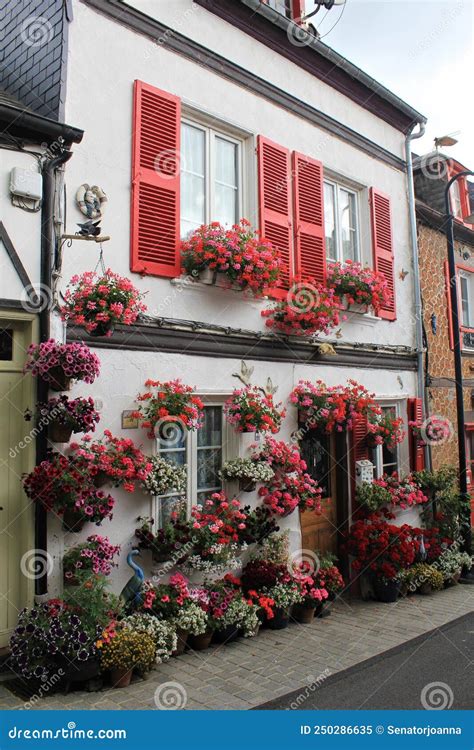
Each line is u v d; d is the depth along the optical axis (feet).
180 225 21.39
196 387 20.53
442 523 29.68
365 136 29.94
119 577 17.87
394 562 25.05
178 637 17.72
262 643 19.25
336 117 28.32
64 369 15.39
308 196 26.12
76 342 16.87
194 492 20.61
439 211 35.86
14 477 16.19
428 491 29.73
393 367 30.09
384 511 27.12
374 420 27.14
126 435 18.42
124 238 19.17
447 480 29.68
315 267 26.02
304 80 26.73
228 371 21.80
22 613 14.97
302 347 24.75
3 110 15.64
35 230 16.65
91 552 15.80
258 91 24.40
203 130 22.85
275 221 24.31
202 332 20.90
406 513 29.12
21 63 19.63
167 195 20.31
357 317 28.07
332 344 26.11
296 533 23.62
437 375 33.40
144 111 19.98
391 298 30.14
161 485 17.98
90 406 15.92
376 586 25.05
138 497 18.52
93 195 18.22
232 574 21.03
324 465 26.58
